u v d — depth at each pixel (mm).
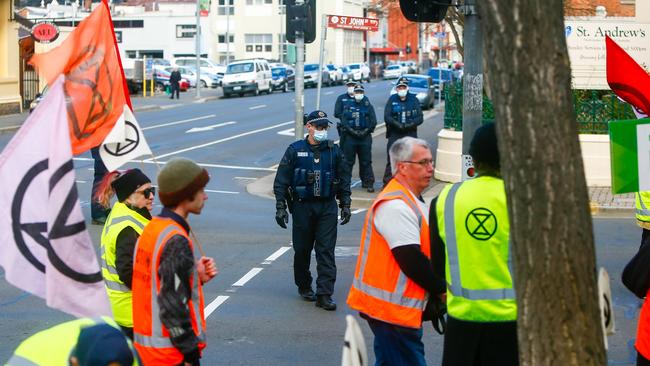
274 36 120125
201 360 11070
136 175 8297
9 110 49375
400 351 8156
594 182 27094
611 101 27250
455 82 29141
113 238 8117
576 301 4559
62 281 6172
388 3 44062
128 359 4766
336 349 11617
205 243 18766
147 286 7039
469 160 12734
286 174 13695
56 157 6172
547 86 4484
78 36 8414
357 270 8328
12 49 49594
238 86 74000
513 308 7051
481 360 7180
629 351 11477
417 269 7785
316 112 13547
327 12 111625
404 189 8062
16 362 5055
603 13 35250
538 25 4477
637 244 18656
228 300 14094
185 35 125000
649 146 7684
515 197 4578
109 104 8586
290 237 19594
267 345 11766
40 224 6223
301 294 14180
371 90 86375
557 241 4516
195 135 42250
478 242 7035
